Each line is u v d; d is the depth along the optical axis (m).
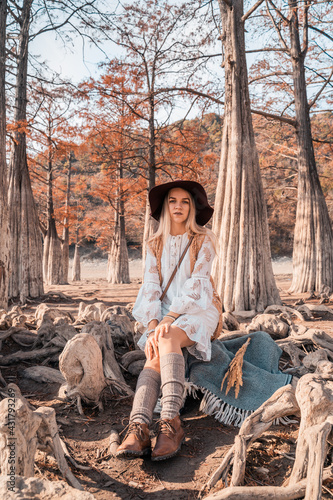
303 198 11.31
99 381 2.68
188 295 2.61
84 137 15.52
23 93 11.17
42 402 2.78
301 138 11.55
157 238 2.92
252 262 6.84
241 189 7.07
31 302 9.78
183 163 16.73
